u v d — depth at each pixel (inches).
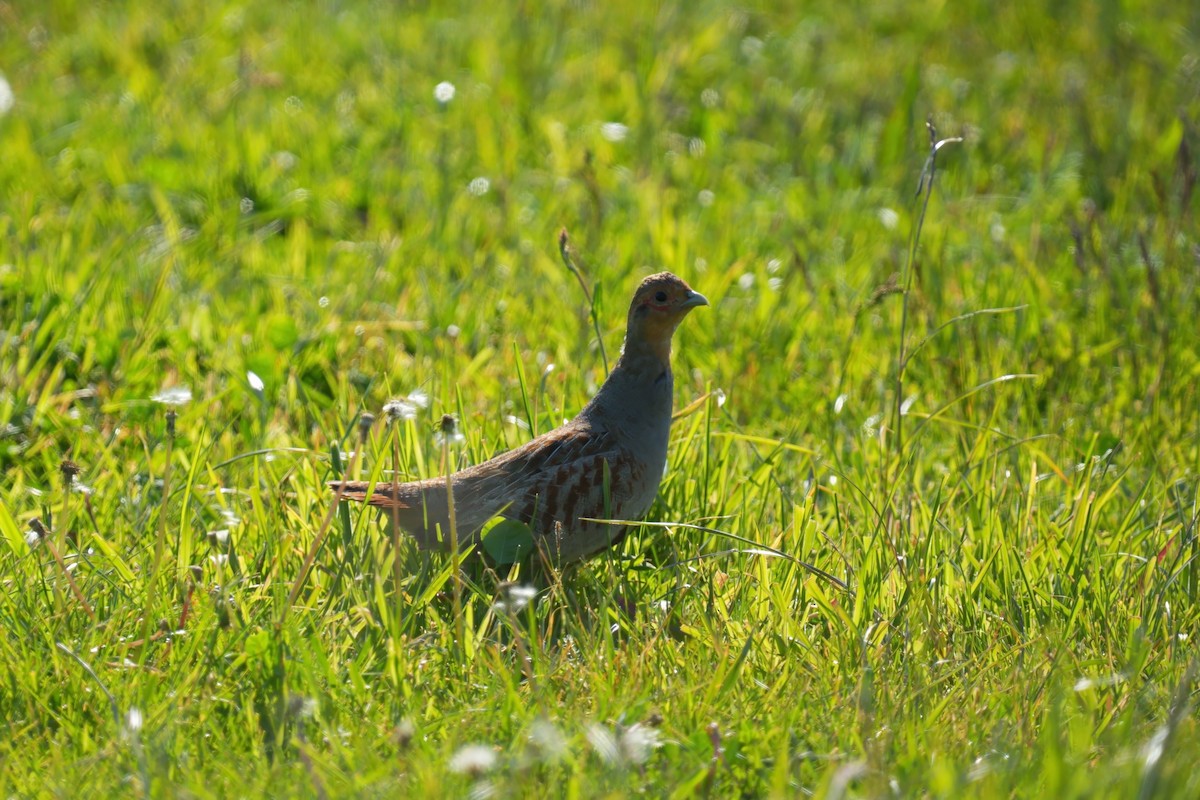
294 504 368.8
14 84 713.6
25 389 419.5
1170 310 486.6
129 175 612.7
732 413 444.8
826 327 496.7
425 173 631.8
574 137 676.7
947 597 329.1
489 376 448.1
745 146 687.1
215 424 417.1
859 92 738.8
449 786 247.4
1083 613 324.2
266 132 657.0
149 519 349.1
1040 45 826.2
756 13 858.8
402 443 378.9
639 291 351.6
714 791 255.3
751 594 333.1
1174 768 241.3
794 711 277.3
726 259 548.4
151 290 501.0
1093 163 650.8
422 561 334.3
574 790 242.5
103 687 267.3
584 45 797.9
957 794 239.8
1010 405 456.1
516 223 584.4
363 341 477.1
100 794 248.4
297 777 254.2
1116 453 415.2
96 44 764.0
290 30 790.5
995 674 300.7
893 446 402.6
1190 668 246.1
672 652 303.4
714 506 377.4
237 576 322.7
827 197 623.8
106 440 410.3
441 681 291.3
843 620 315.6
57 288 473.1
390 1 845.8
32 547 325.4
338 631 308.0
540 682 282.0
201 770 260.7
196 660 292.8
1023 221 602.5
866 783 251.8
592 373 454.0
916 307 486.9
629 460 350.6
